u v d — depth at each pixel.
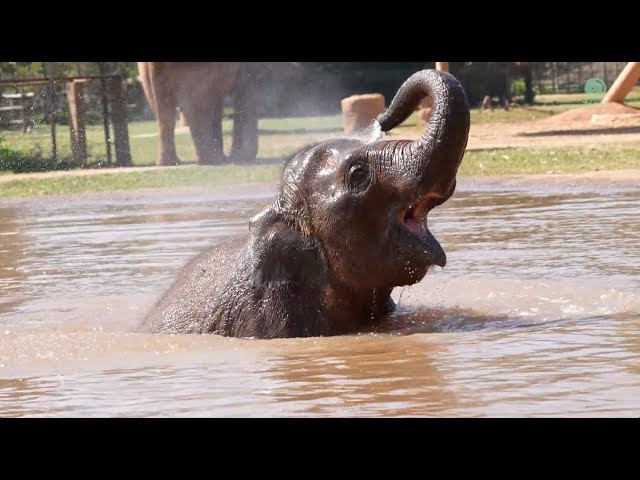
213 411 8.03
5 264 17.31
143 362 9.98
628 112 48.00
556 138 41.50
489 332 10.59
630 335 9.99
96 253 18.00
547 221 18.78
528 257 14.98
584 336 10.08
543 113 55.47
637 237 16.25
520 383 8.35
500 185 26.88
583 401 7.77
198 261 12.11
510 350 9.61
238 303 11.14
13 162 43.16
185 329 11.35
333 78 64.56
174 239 19.25
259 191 29.11
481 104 64.62
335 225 10.66
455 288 12.92
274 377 9.02
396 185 10.30
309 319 10.96
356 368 9.20
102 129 59.19
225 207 25.11
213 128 41.12
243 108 40.94
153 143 51.31
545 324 10.84
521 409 7.65
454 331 10.77
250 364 9.60
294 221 10.98
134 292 14.28
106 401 8.52
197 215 23.42
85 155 43.34
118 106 42.91
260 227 11.20
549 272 13.72
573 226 17.91
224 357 9.99
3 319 12.78
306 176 10.92
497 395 8.05
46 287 14.98
